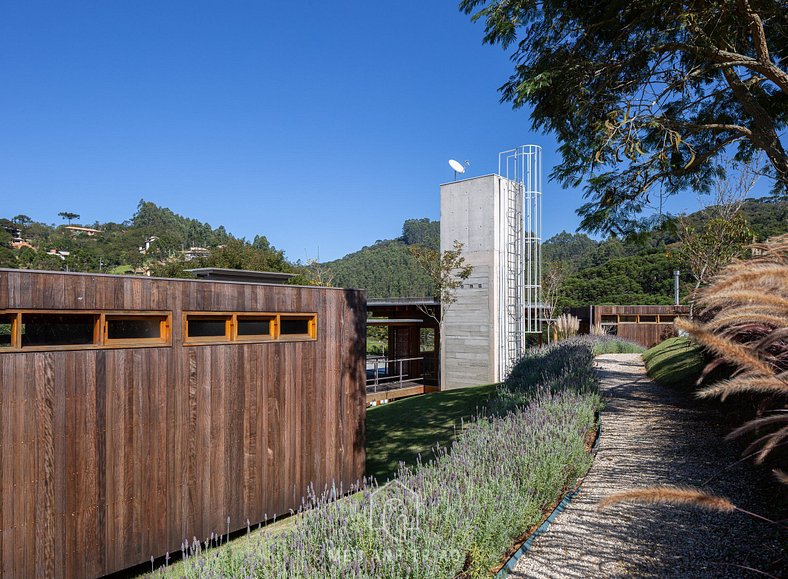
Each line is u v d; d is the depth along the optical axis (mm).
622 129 6730
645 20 6496
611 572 2570
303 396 6484
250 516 5824
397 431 8898
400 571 2072
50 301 4348
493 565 2648
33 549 4203
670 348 11227
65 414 4441
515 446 3609
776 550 2588
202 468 5410
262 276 7477
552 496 3410
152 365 5043
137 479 4887
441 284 14469
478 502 2686
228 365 5691
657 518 3182
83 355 4570
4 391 4102
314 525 2564
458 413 9117
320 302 6742
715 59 6141
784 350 2000
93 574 4543
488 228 14211
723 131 7328
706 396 1381
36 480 4250
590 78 7207
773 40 6648
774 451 3270
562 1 6582
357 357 7266
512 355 14273
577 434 4219
